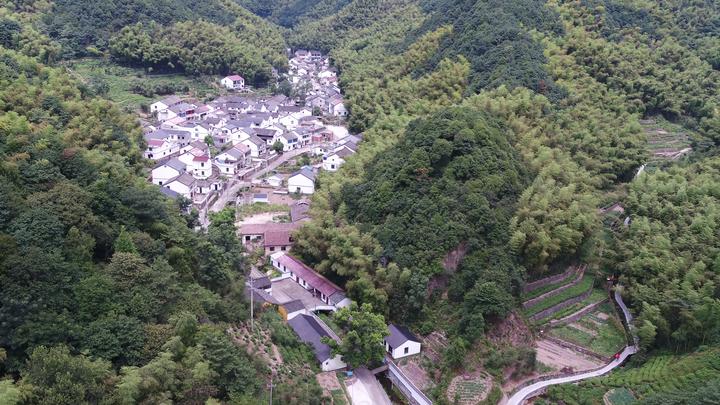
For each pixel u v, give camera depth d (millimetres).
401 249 68375
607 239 80250
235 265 70375
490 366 59312
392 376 60844
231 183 113312
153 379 39250
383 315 66875
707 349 59281
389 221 72125
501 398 56594
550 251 68938
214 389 42094
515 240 66688
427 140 77188
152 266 51156
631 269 70750
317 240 76750
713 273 65750
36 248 42719
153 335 43938
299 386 51656
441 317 65688
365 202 78312
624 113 106938
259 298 67375
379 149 94000
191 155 111500
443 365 59594
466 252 67625
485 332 61938
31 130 64562
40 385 35156
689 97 115312
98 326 42219
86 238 48438
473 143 75000
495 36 119750
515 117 92125
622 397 56094
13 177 50875
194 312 49844
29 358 37875
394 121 110062
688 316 60875
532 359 60250
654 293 66250
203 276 59062
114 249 51469
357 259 69250
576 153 91188
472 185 71000
